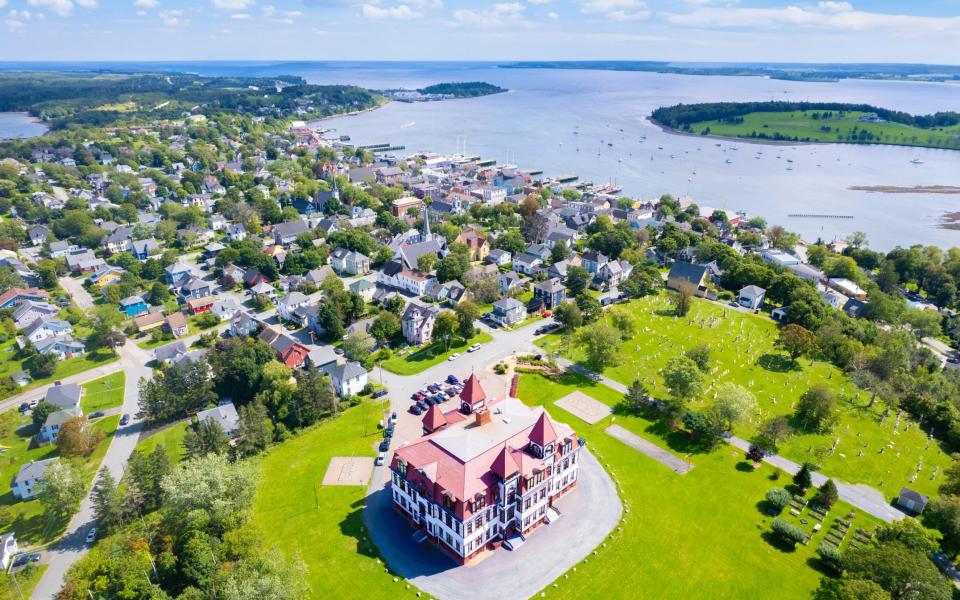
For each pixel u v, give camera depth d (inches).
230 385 6092.5
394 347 7160.4
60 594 3555.6
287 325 7844.5
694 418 5231.3
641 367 6579.7
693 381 5442.9
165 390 5777.6
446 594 3673.7
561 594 3666.3
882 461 5022.1
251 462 4825.3
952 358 7391.7
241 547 3767.2
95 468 5137.8
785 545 4057.6
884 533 3914.9
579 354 6879.9
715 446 5162.4
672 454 5054.1
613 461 4943.4
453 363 6697.8
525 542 4101.9
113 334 7244.1
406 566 3905.0
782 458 5032.0
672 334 7426.2
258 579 3395.7
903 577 3390.7
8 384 6343.5
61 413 5679.1
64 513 4525.1
